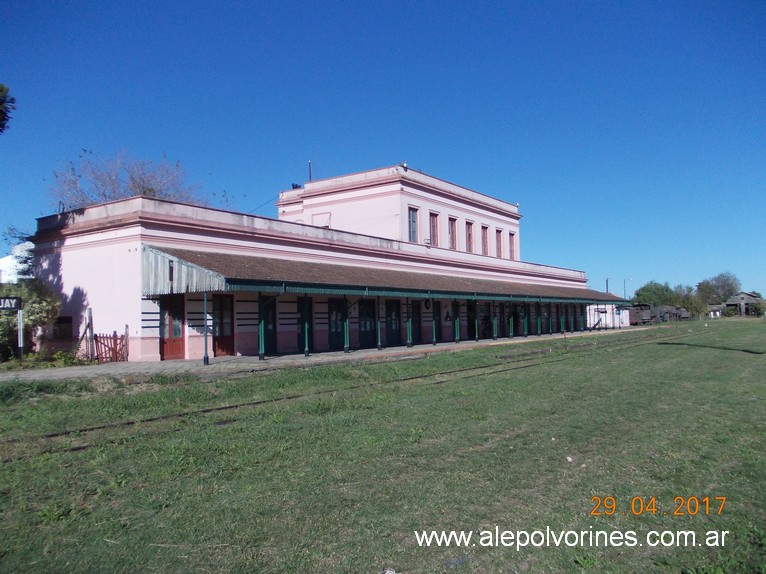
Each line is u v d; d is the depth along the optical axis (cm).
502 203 4550
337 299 2734
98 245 2112
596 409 1059
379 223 3441
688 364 1916
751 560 449
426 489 600
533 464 693
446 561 441
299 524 505
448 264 3625
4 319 1961
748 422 944
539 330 4316
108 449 761
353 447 768
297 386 1422
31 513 530
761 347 2655
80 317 2159
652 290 10194
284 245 2475
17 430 905
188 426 927
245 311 2278
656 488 613
